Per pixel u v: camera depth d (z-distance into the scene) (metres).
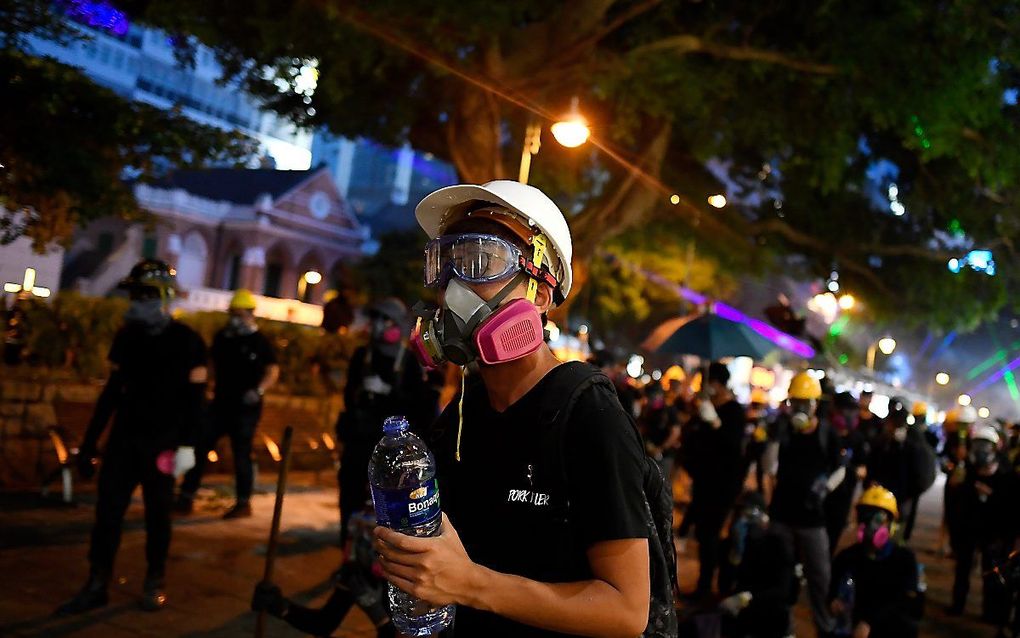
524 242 1.91
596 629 1.60
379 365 6.31
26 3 7.35
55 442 7.99
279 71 11.92
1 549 6.26
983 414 54.31
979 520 8.57
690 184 19.06
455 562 1.56
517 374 1.85
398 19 10.36
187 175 45.31
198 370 5.50
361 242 47.94
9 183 7.53
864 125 16.17
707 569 7.73
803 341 15.63
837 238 19.08
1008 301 18.36
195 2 10.31
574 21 11.95
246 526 8.16
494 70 12.07
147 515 5.41
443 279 1.86
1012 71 14.20
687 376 21.19
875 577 5.36
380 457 1.67
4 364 8.90
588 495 1.70
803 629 7.22
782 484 6.57
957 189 16.80
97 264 37.28
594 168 19.62
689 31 13.62
